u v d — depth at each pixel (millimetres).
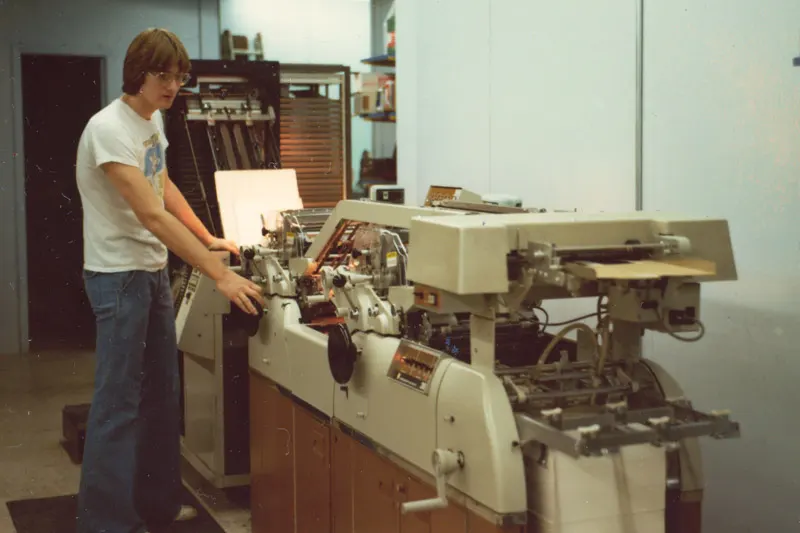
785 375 2377
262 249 2994
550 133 3273
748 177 2455
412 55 4273
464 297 1874
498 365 1977
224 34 6508
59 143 7152
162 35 2805
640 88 2814
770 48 2363
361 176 5992
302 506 2766
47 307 7312
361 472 2354
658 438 1622
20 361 6145
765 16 2371
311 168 5074
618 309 1805
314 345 2596
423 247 1902
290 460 2840
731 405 2547
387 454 2184
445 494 1839
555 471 1728
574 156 3152
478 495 1794
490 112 3648
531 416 1767
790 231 2340
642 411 1763
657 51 2742
